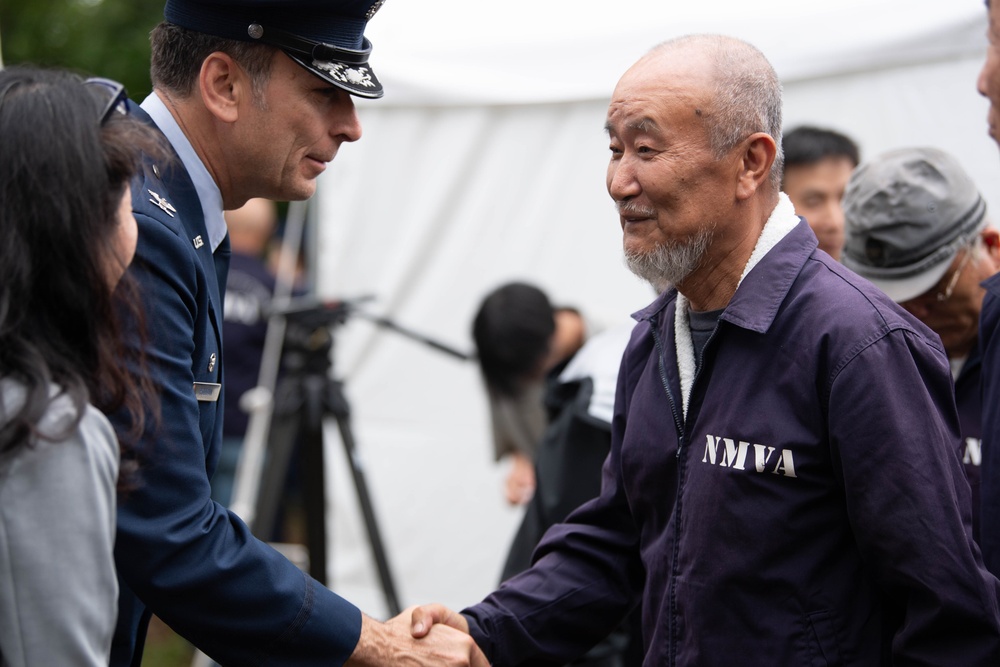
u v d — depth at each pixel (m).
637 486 1.88
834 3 3.48
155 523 1.69
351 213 4.27
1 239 1.34
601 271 4.06
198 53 1.85
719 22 3.60
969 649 1.58
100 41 6.58
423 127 4.18
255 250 5.16
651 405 1.86
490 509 4.37
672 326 1.88
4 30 6.46
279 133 1.87
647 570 1.88
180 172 1.85
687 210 1.72
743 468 1.69
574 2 3.79
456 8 3.91
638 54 3.71
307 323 3.55
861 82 3.53
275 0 1.80
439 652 1.93
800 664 1.66
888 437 1.60
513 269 4.16
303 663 1.83
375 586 4.46
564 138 4.06
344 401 3.61
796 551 1.67
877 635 1.68
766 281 1.73
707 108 1.70
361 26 1.94
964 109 3.41
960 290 2.16
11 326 1.33
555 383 2.59
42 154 1.36
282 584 1.82
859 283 1.71
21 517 1.32
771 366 1.70
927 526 1.58
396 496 4.43
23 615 1.33
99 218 1.38
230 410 4.99
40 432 1.31
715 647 1.71
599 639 2.09
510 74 3.85
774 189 1.79
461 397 4.38
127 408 1.59
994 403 1.88
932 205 2.12
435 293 4.27
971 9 3.34
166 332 1.71
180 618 1.76
